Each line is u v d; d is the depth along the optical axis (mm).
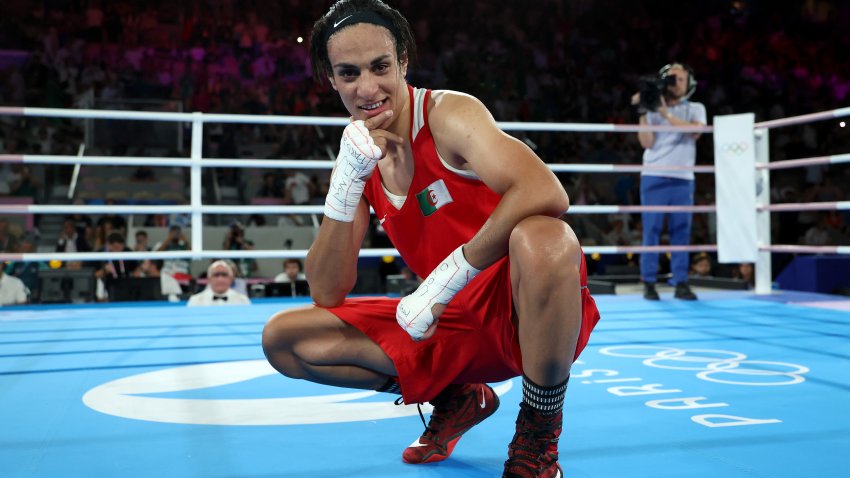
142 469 1464
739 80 14758
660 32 15609
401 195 1489
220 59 14031
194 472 1447
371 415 1902
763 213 4746
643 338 3088
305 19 14891
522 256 1219
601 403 1988
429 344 1492
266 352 1532
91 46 13547
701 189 12320
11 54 13117
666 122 4645
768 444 1606
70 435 1705
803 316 3775
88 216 8977
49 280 5297
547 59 15078
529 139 13133
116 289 5395
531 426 1307
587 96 14312
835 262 6965
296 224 9727
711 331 3279
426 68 14664
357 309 1531
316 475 1438
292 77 14336
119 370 2479
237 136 12914
